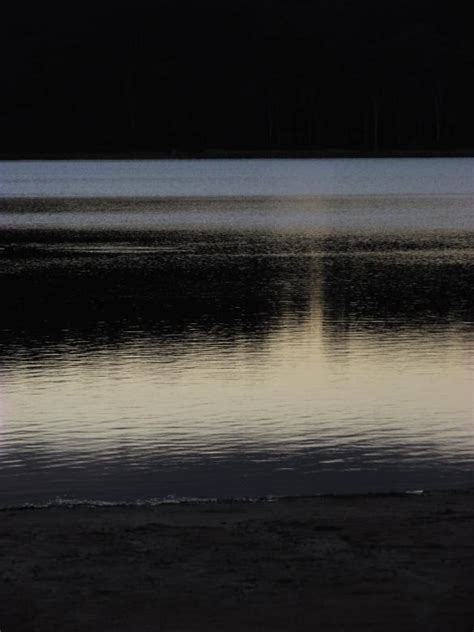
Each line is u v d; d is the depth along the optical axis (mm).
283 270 52906
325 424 22141
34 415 23094
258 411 23438
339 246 65938
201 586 9922
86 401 24641
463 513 12359
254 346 32281
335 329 35469
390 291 44688
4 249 64750
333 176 195375
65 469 18312
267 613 9320
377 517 12211
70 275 51219
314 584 9945
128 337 33969
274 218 92125
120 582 10039
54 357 30578
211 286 46750
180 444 20312
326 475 17906
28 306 41219
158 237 73062
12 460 18953
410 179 182250
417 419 22641
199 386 26469
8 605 9516
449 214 96938
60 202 120375
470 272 51500
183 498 16344
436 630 8984
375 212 100188
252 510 12773
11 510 12992
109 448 19891
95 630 8992
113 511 12820
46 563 10578
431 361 29875
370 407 23938
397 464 18578
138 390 25922
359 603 9516
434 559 10578
